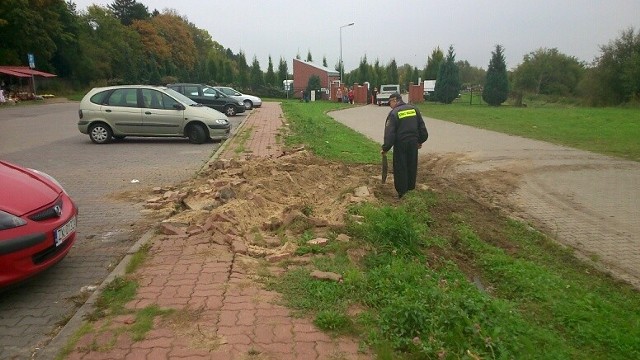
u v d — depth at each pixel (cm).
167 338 358
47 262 457
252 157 1189
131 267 483
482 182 1048
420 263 534
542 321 444
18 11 4484
